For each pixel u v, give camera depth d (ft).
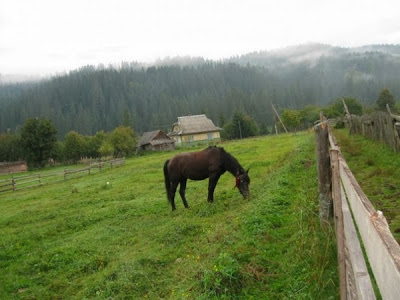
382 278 5.33
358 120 64.13
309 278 14.40
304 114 219.41
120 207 42.34
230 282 15.37
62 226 38.06
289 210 23.82
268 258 17.39
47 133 206.08
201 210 32.40
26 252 31.53
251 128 236.63
